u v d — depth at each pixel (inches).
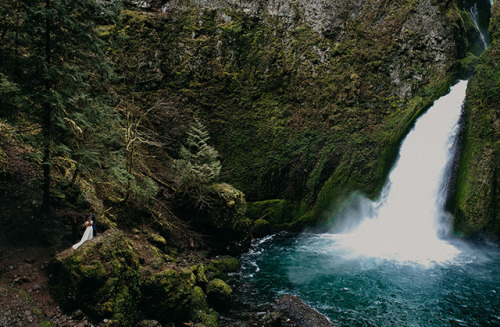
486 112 692.7
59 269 303.1
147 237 493.0
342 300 440.5
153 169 681.6
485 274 518.6
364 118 788.0
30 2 323.6
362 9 850.1
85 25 360.8
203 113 767.1
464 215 671.1
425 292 462.6
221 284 426.6
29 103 333.7
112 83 675.4
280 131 792.3
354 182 761.0
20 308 258.4
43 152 361.7
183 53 780.0
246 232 634.2
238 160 771.4
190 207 580.1
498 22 725.9
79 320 281.3
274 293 458.0
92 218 366.3
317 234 740.0
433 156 733.3
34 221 373.4
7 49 321.7
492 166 667.4
